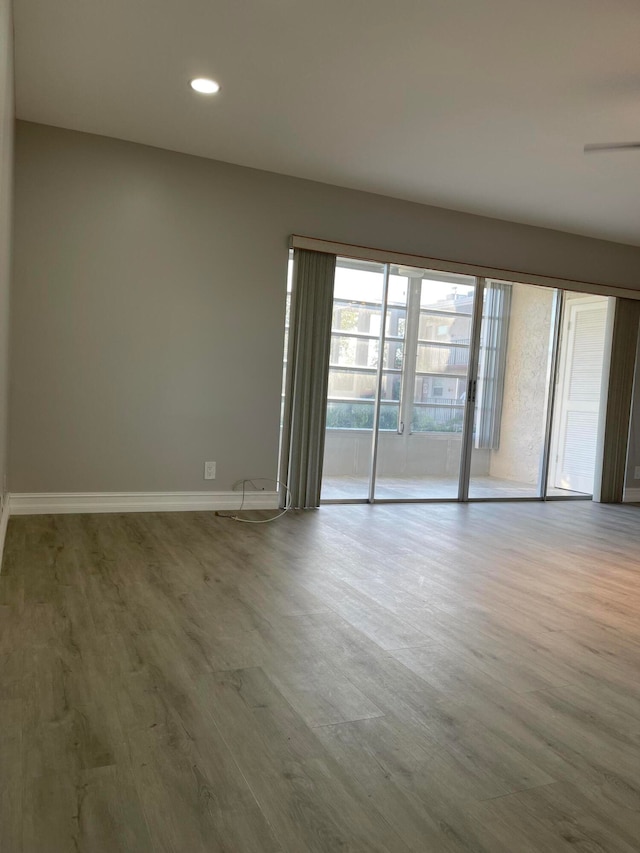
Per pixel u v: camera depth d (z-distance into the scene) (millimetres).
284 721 1928
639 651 2650
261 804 1536
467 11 2662
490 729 1966
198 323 4723
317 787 1617
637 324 6672
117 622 2613
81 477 4465
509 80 3240
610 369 6582
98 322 4434
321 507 5332
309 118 3861
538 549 4324
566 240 6156
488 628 2801
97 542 3783
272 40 3002
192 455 4781
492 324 6074
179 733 1826
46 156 4230
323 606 2941
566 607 3146
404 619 2842
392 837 1450
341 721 1949
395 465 5742
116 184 4418
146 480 4652
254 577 3305
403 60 3105
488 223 5762
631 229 5902
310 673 2260
